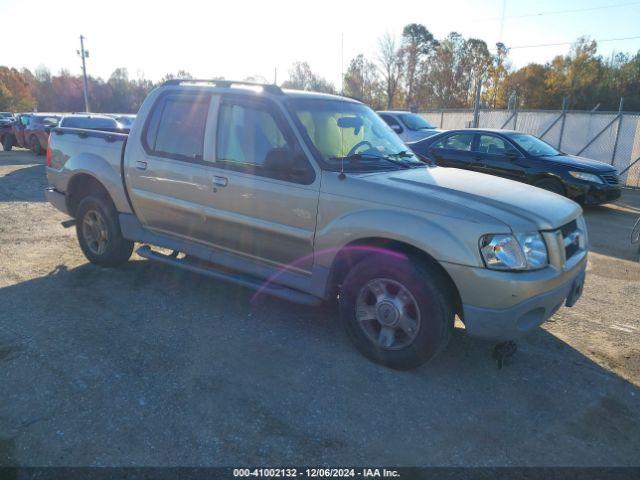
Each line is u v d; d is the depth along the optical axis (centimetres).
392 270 350
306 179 383
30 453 269
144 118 487
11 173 1347
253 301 486
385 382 352
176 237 487
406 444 289
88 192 566
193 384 339
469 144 1105
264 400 324
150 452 273
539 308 338
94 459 267
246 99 421
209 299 487
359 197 361
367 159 410
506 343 371
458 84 5722
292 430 296
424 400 332
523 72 5631
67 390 326
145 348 385
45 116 1945
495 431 304
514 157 1047
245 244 430
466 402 332
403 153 458
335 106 448
